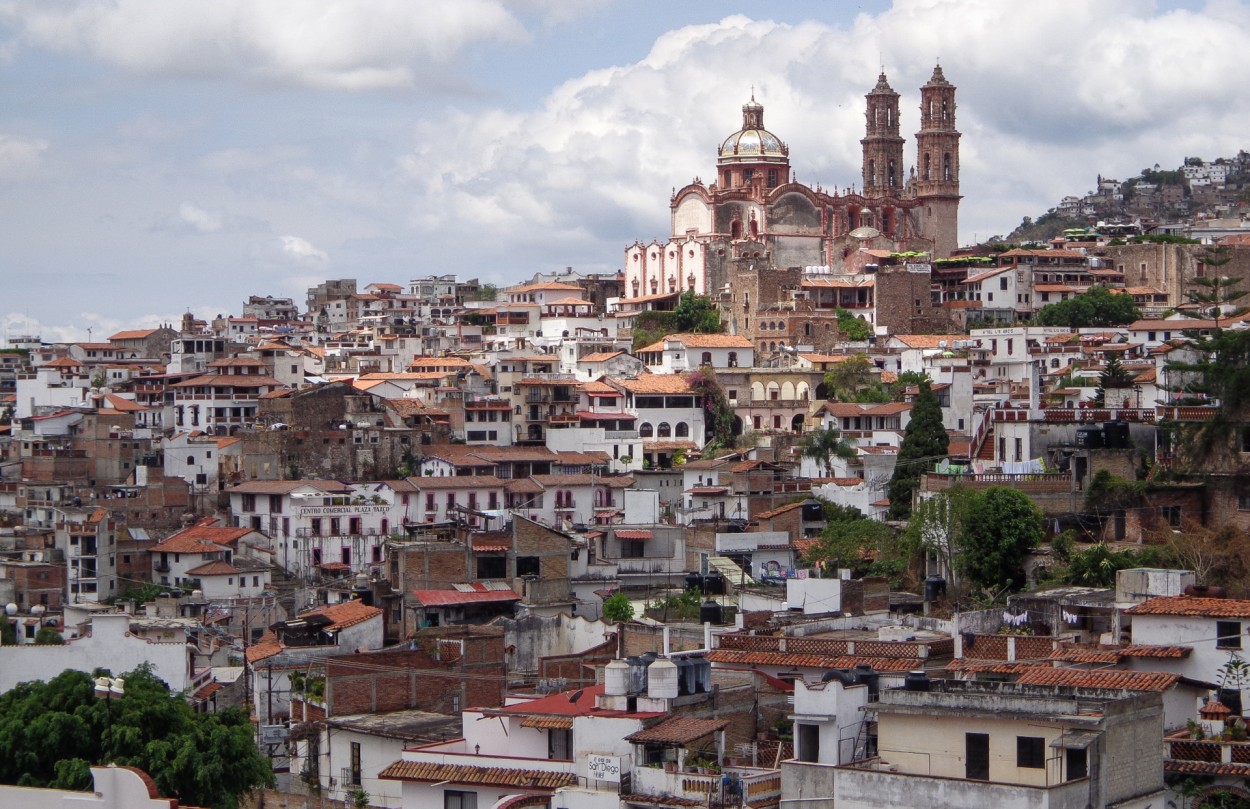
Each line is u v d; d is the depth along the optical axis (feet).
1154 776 252.83
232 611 631.56
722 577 533.96
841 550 566.36
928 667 316.40
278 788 362.94
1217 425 498.69
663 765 277.64
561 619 462.19
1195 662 303.27
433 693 386.32
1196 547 435.94
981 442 607.78
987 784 234.58
